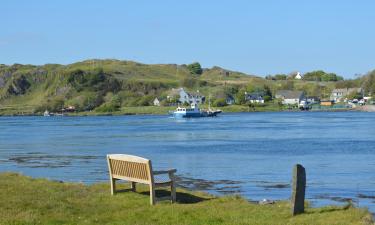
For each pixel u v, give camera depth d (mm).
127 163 21156
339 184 35062
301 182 19094
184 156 58438
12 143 86000
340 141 79250
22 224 16703
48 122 193750
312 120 159875
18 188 22031
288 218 18328
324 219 18062
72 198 20766
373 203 27422
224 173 42438
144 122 168250
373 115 196625
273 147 69938
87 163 52719
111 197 21328
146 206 19875
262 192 32062
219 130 114750
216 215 18406
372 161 51125
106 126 145875
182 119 185875
